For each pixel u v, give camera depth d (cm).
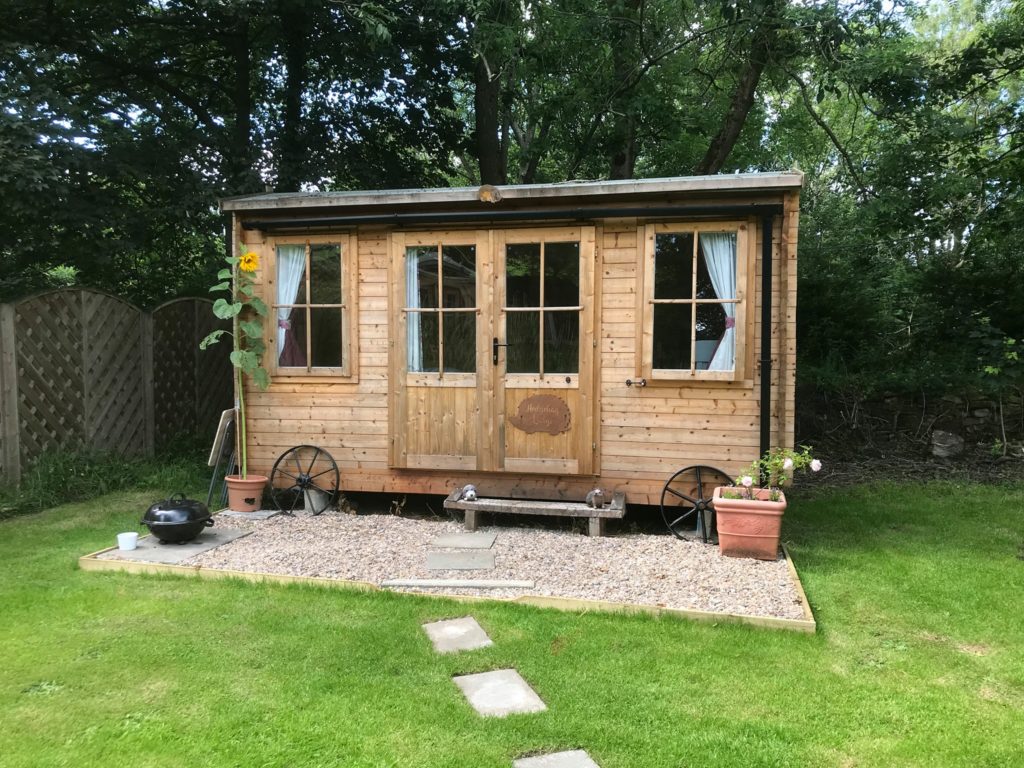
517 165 1481
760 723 248
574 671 287
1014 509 589
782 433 471
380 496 628
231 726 243
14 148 596
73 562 423
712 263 484
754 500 434
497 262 515
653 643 314
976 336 848
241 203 543
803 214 1152
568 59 954
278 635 319
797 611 343
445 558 432
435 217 517
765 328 464
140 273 959
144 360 732
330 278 553
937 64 873
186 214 757
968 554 462
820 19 802
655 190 472
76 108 675
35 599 363
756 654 304
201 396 830
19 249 757
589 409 502
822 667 293
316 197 529
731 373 479
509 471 520
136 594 372
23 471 597
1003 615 353
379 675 282
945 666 296
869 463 785
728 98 1140
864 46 838
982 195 941
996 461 769
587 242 498
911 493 651
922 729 246
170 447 760
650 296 490
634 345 498
